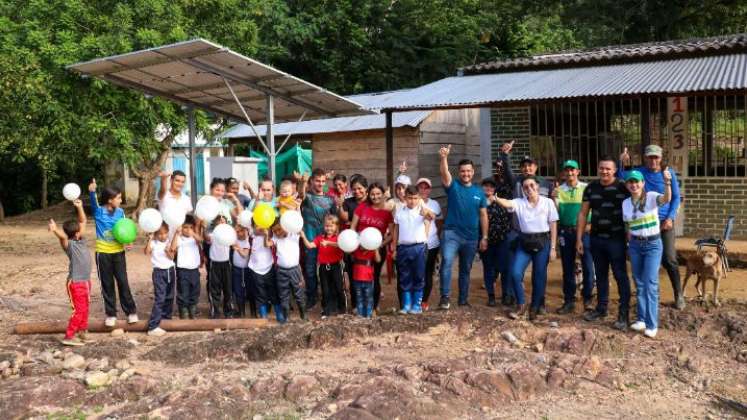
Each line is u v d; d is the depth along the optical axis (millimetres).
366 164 17250
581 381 6160
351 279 8875
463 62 26875
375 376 6074
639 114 12898
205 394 5738
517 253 8062
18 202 30125
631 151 13047
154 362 6945
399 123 16172
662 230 7891
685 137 12805
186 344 7230
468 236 8391
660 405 5691
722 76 10242
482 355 6555
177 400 5652
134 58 9898
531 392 5914
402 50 26891
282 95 11414
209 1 18891
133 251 14734
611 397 5867
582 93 10453
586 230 8336
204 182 25141
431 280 8906
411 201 8250
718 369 6465
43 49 15992
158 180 25203
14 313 9305
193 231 8555
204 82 11188
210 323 8195
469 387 5852
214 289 8664
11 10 17828
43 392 5918
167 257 8133
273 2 24734
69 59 15992
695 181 12820
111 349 7234
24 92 16109
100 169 29547
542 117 13906
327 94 11195
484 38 27547
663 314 7875
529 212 7895
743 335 7121
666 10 25500
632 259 7449
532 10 28031
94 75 10859
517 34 28984
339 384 6035
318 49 26562
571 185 8258
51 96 16391
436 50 26578
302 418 5391
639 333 7391
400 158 16812
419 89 13547
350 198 9125
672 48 12242
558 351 6977
